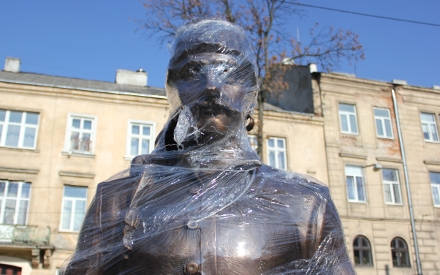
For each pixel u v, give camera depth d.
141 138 14.31
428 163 16.98
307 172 15.57
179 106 1.62
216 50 1.60
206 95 1.53
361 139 16.58
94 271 1.40
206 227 1.35
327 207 1.52
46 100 13.88
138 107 14.52
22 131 13.52
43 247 12.39
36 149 13.39
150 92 15.52
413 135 17.22
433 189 16.88
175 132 1.54
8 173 12.97
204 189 1.45
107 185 1.57
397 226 15.84
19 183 13.05
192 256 1.29
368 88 17.31
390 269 15.22
